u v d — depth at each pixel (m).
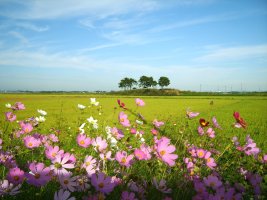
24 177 1.48
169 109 21.59
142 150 1.98
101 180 1.56
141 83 123.62
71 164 1.59
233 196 1.82
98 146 2.06
